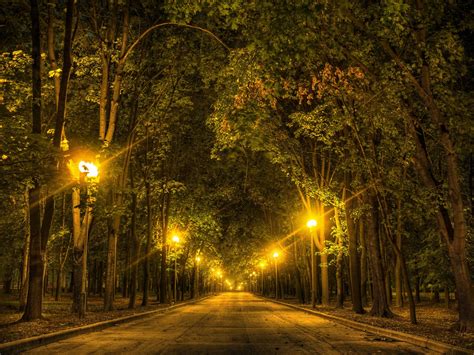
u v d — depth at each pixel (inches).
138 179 1439.5
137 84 1119.0
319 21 580.7
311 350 462.6
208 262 2962.6
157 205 1627.7
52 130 820.6
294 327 748.6
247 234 2411.4
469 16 623.5
